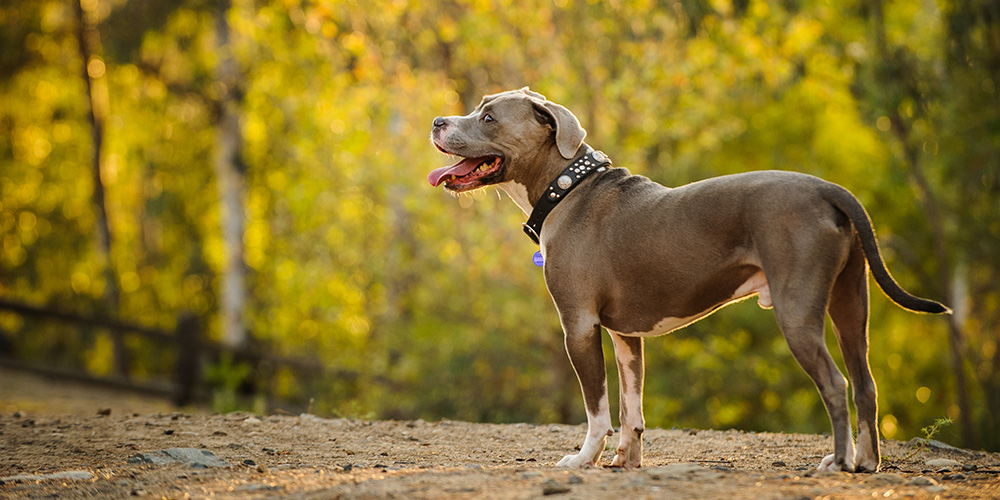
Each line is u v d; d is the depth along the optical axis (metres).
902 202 19.22
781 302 4.41
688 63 14.04
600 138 14.64
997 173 15.47
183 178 25.25
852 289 4.67
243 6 19.09
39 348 24.89
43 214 27.19
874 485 4.08
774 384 16.67
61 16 24.00
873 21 15.77
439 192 14.99
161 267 26.78
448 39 14.95
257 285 22.00
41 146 27.77
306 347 22.28
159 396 15.70
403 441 6.52
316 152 17.23
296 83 18.55
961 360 16.20
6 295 27.25
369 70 15.07
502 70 15.62
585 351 4.92
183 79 21.61
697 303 4.75
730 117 16.08
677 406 16.48
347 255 20.19
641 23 14.62
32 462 5.59
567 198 5.09
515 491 4.00
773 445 6.45
